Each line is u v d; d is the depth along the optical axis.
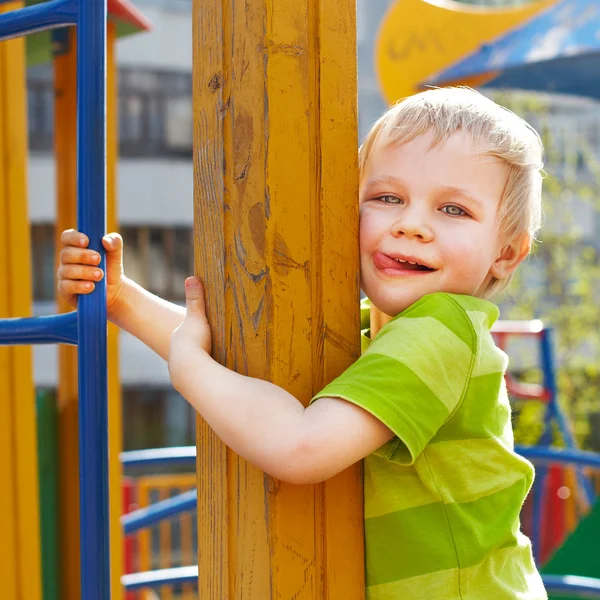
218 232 1.07
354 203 1.08
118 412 2.77
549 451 3.37
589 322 9.66
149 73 13.26
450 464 1.13
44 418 3.02
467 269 1.17
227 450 1.06
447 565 1.11
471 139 1.19
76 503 3.06
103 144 1.12
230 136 1.05
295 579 1.02
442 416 1.05
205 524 1.10
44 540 3.00
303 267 1.03
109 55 3.04
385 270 1.17
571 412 9.17
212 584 1.08
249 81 1.03
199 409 1.03
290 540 1.02
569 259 10.32
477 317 1.13
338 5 1.07
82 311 1.10
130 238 13.21
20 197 2.36
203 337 1.08
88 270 1.11
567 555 3.78
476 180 1.18
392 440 1.06
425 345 1.06
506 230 1.23
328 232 1.05
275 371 1.01
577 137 13.26
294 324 1.03
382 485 1.13
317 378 1.05
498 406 1.20
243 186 1.04
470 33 4.28
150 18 13.22
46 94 12.97
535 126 11.30
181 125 13.39
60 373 3.09
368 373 1.02
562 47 3.87
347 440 0.99
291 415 0.98
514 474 1.21
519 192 1.24
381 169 1.20
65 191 3.02
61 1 1.13
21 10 1.15
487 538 1.15
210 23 1.08
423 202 1.17
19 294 2.34
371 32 12.96
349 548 1.08
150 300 1.29
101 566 1.07
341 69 1.07
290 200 1.03
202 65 1.09
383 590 1.11
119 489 2.75
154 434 13.13
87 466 1.08
